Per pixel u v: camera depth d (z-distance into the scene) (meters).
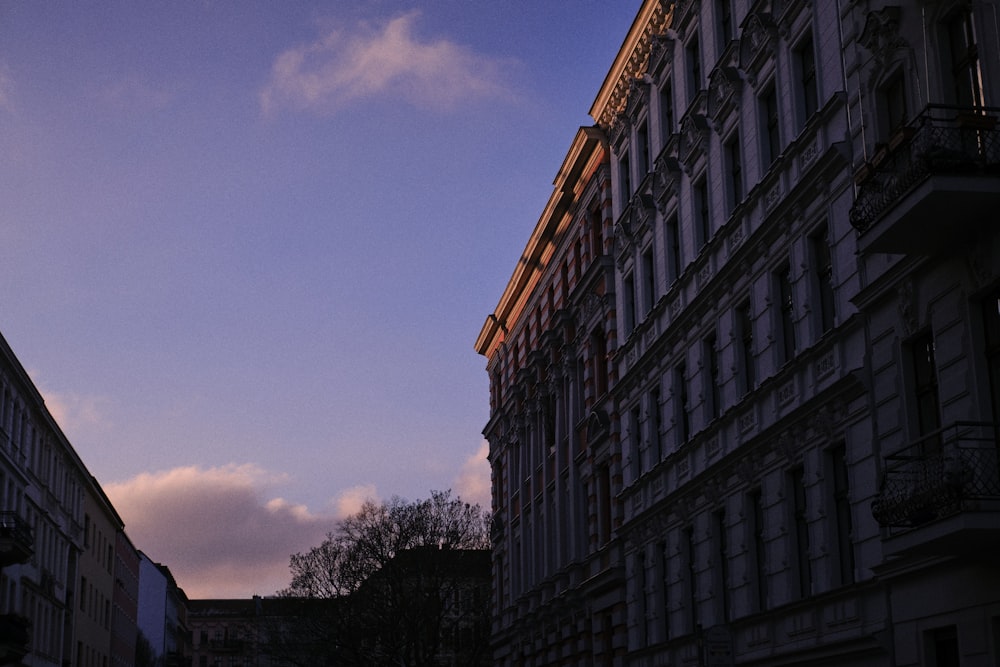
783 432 24.50
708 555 28.95
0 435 51.41
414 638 72.06
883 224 17.73
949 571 18.39
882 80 20.55
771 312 25.45
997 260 17.14
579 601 42.38
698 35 30.95
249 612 178.62
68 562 71.69
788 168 24.89
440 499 74.69
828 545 22.53
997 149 16.50
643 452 34.66
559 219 46.41
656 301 33.81
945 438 18.25
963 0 18.25
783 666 24.41
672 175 32.03
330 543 75.81
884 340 20.48
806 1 24.20
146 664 115.75
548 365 48.09
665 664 32.00
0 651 48.72
